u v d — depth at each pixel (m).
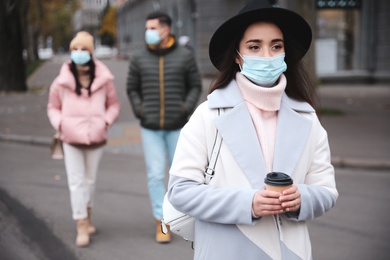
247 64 2.11
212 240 2.08
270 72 2.09
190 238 2.28
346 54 21.83
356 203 6.36
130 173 7.84
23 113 13.74
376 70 21.59
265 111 2.14
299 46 2.28
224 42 2.22
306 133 2.12
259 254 2.04
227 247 2.05
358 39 21.70
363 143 9.70
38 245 4.87
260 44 2.14
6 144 10.26
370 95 17.73
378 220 5.69
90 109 4.71
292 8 12.65
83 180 4.80
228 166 2.07
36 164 8.42
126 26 63.38
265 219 2.05
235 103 2.11
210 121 2.11
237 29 2.18
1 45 18.73
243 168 2.04
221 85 2.22
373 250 4.83
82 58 4.62
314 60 12.84
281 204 1.90
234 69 2.23
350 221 5.65
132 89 5.03
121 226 5.44
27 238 5.05
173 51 4.98
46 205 6.14
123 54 58.59
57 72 31.94
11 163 8.47
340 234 5.25
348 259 4.62
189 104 4.95
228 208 1.97
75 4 52.25
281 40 2.16
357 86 21.27
